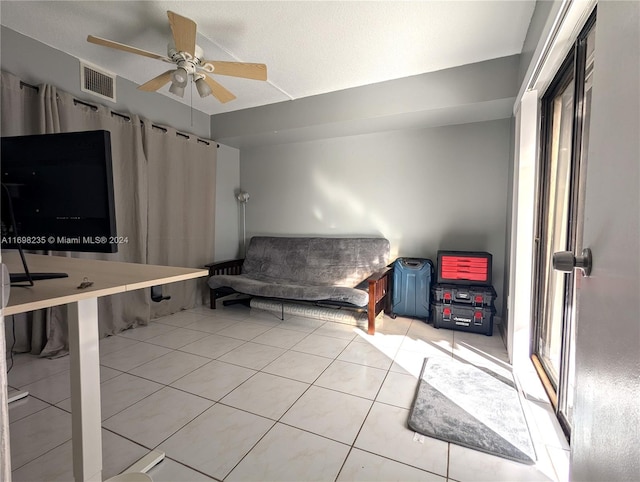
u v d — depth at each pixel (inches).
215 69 87.7
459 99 106.0
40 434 59.3
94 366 45.0
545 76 72.7
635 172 18.6
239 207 177.9
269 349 99.7
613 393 20.2
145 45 96.1
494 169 125.0
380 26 84.8
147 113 125.6
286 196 166.1
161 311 133.0
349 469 51.6
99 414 45.8
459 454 54.7
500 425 62.0
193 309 145.3
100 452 45.9
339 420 64.0
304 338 109.3
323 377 81.7
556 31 56.4
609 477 20.0
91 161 42.8
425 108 111.0
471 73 104.2
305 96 132.1
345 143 151.3
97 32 89.6
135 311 119.2
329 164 155.3
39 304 33.1
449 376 81.6
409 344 104.2
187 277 49.5
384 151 143.6
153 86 95.0
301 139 155.9
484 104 105.7
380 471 51.1
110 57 103.1
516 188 87.2
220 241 165.8
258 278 149.9
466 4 75.9
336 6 77.5
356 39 90.9
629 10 20.0
